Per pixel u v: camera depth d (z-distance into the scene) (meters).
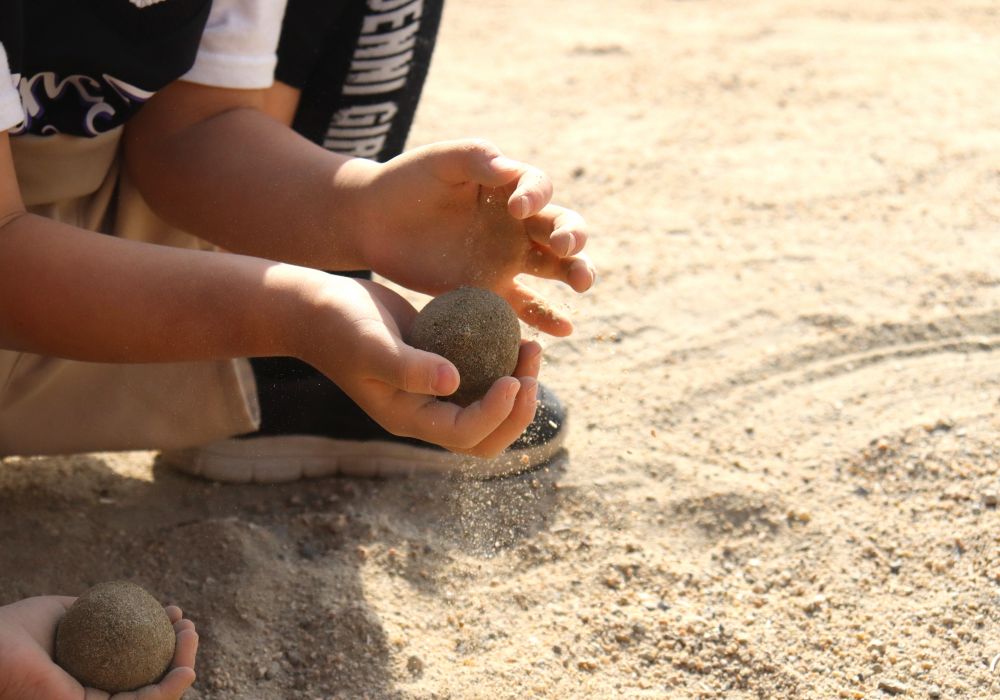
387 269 1.94
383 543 2.16
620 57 4.68
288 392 2.25
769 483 2.33
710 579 2.11
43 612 1.67
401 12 2.24
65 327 1.70
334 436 2.33
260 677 1.87
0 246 1.68
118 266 1.69
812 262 3.16
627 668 1.92
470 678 1.88
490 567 2.13
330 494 2.32
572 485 2.33
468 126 4.00
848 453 2.40
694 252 3.23
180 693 1.64
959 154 3.74
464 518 2.26
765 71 4.49
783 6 5.30
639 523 2.24
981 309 2.89
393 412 1.59
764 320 2.90
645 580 2.10
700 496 2.30
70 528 2.16
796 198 3.51
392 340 1.54
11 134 1.91
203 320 1.67
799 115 4.10
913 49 4.70
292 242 1.99
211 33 2.03
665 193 3.56
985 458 2.36
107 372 2.11
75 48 1.85
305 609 2.00
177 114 2.08
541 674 1.90
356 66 2.27
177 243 2.27
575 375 2.71
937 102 4.16
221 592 2.02
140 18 1.87
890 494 2.29
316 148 2.04
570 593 2.07
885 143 3.84
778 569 2.12
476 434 1.54
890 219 3.37
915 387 2.61
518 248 1.88
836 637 1.97
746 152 3.83
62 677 1.56
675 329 2.88
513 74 4.51
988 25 5.00
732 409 2.57
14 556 2.06
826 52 4.68
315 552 2.14
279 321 1.64
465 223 1.89
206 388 2.15
